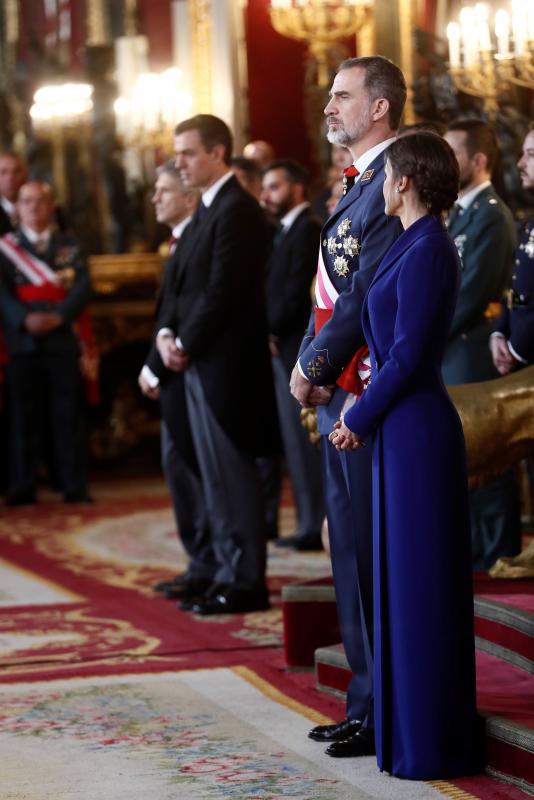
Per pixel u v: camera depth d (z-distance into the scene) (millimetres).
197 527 15477
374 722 9242
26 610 14805
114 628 13781
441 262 8773
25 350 23984
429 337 8727
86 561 18172
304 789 8641
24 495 24312
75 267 24469
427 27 23031
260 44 27484
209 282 14164
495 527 13922
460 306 13641
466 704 8852
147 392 14930
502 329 13156
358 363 9383
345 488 9672
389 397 8742
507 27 16359
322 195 20875
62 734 9992
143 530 20906
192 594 15336
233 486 14367
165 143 27625
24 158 29062
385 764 8906
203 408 14242
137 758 9383
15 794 8641
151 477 28328
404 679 8781
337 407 9570
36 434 24359
